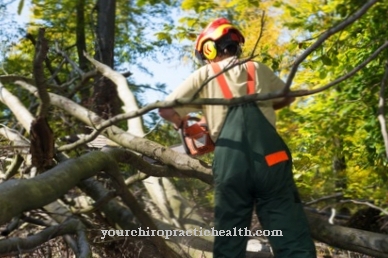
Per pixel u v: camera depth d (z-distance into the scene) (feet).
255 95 15.31
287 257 15.93
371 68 34.04
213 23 18.16
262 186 16.17
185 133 18.30
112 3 50.65
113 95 41.70
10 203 16.79
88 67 51.29
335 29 13.74
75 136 29.12
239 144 16.34
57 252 24.70
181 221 25.40
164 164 23.31
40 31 17.49
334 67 33.30
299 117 39.22
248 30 45.91
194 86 17.31
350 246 19.95
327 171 40.27
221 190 16.40
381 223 33.83
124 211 24.34
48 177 18.40
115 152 21.53
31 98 38.32
